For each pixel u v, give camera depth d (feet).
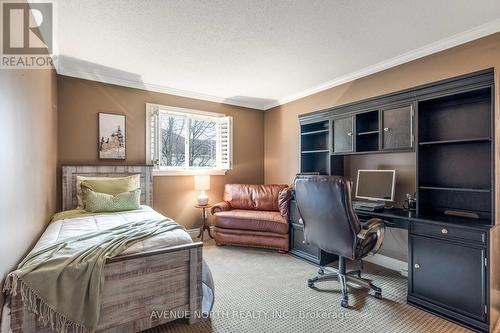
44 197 7.86
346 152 10.18
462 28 7.61
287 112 15.16
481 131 7.39
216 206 13.10
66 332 4.63
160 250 5.69
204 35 8.03
